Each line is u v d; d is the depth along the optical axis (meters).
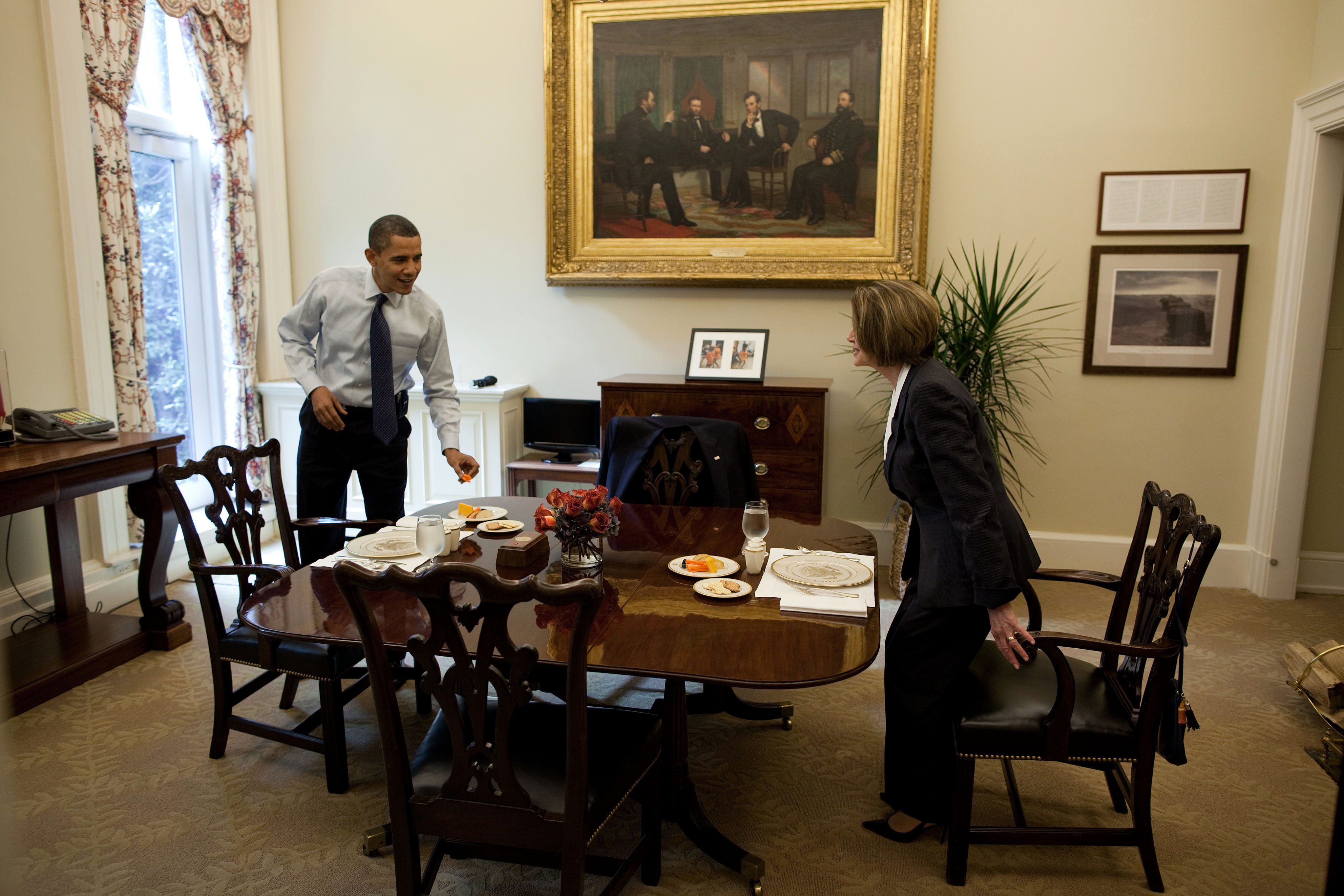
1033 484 4.19
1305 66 3.68
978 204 4.06
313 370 3.06
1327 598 3.91
